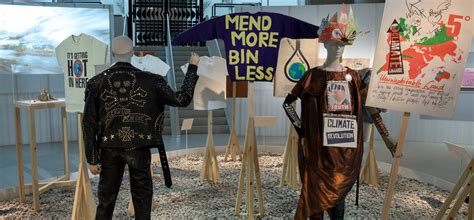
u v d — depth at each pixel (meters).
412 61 2.50
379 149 6.44
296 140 4.57
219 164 5.80
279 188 4.61
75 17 6.72
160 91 2.67
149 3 12.75
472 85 6.88
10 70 6.38
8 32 6.30
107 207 2.73
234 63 3.28
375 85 2.58
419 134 7.33
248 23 3.24
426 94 2.49
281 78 4.14
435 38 2.45
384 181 4.91
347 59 6.42
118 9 12.91
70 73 3.20
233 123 5.98
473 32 2.40
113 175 2.71
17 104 3.88
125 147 2.60
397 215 3.75
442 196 4.34
